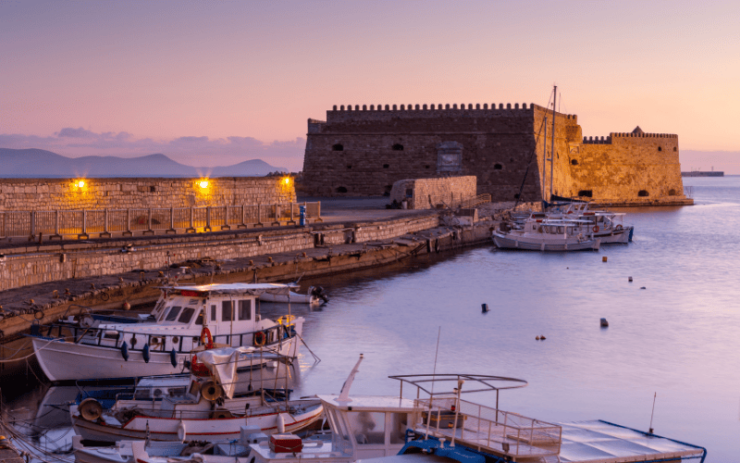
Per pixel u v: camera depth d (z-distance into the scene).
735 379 33.34
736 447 24.77
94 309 36.97
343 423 18.20
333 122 137.75
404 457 16.25
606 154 176.88
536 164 133.25
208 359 22.81
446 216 94.38
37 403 27.22
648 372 34.44
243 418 22.48
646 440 18.39
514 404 29.00
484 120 134.38
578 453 17.16
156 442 20.56
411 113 135.88
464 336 41.50
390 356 36.44
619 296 56.50
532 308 50.88
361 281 61.50
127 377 28.92
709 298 55.88
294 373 32.78
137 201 54.31
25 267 40.03
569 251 88.19
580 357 37.19
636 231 116.69
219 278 49.38
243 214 62.47
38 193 47.00
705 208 183.38
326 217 80.12
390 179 136.38
